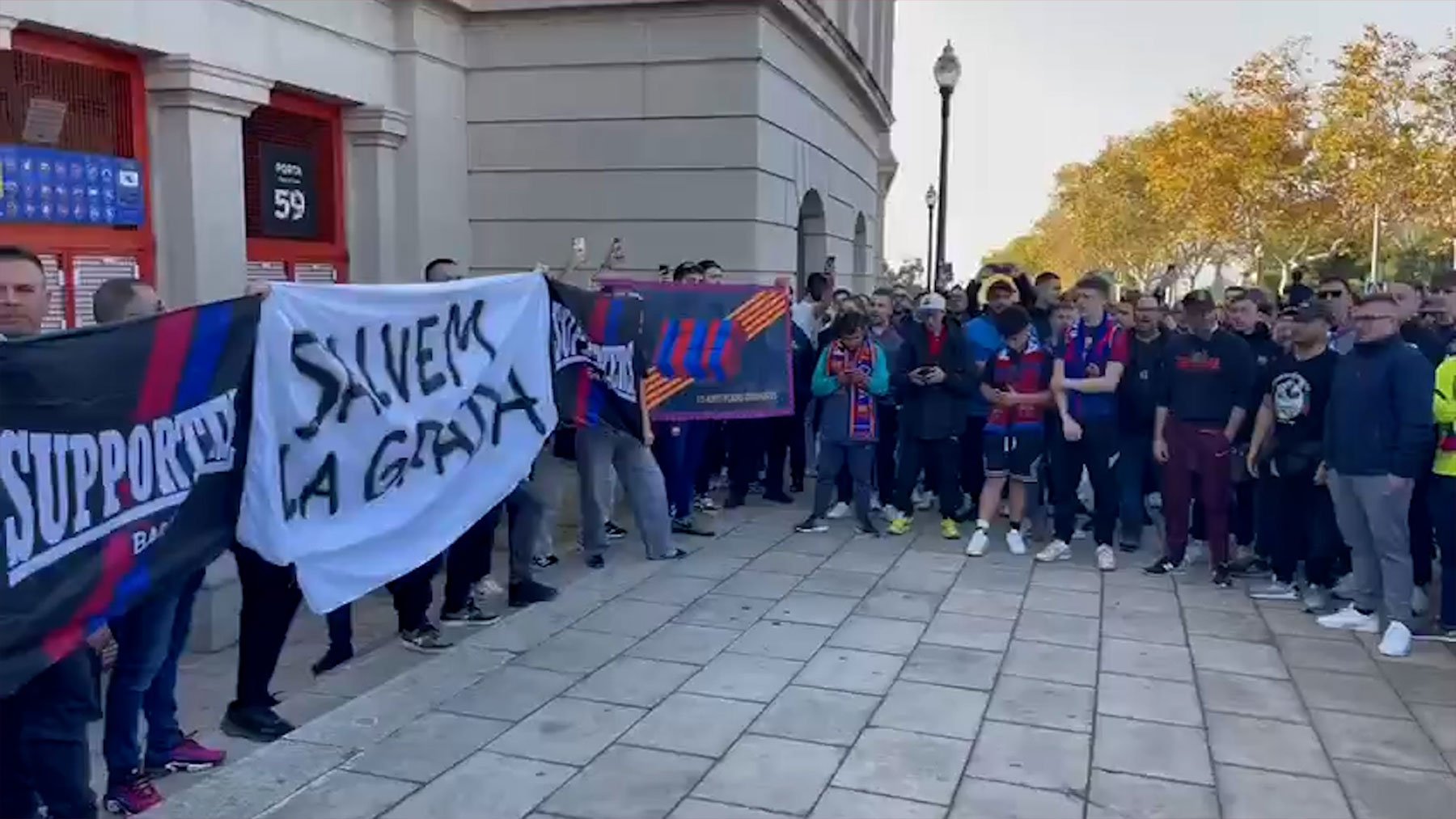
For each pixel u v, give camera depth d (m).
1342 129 28.80
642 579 7.41
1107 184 54.66
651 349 8.30
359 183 9.92
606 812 4.18
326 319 4.79
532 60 11.20
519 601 6.83
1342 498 6.42
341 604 4.88
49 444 3.46
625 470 7.81
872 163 20.62
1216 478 7.39
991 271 10.52
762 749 4.75
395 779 4.43
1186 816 4.22
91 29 6.91
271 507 4.46
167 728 4.57
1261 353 7.96
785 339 8.96
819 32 12.85
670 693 5.38
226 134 8.05
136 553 3.82
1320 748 4.86
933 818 4.16
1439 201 27.19
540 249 11.38
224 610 6.75
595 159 11.17
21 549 3.35
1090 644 6.20
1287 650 6.16
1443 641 6.32
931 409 8.54
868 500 8.80
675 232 11.09
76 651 3.59
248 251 8.77
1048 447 8.13
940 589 7.24
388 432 5.18
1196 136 35.62
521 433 6.22
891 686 5.50
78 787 3.63
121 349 3.75
